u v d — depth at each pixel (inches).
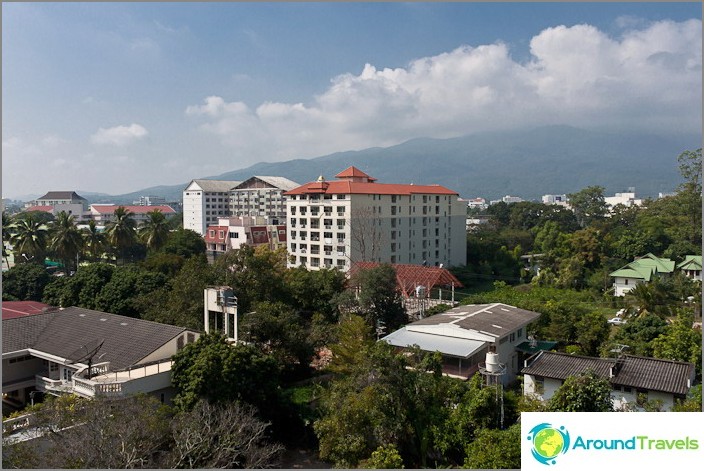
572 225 4343.0
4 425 848.9
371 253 2726.4
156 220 2920.8
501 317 1451.8
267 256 1892.2
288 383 1267.2
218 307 1192.8
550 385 1054.4
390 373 884.6
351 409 850.1
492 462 750.5
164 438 824.3
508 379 1363.2
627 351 1348.4
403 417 861.8
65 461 681.0
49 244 2593.5
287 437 1024.2
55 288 1806.1
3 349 1179.3
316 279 1731.1
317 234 2854.3
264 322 1250.0
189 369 952.3
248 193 5423.2
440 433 855.1
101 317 1306.6
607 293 2476.6
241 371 946.1
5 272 2155.5
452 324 1354.6
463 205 3380.9
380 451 772.6
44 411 812.0
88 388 938.7
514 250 3452.3
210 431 798.5
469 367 1289.4
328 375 1330.0
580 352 1449.3
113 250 3105.3
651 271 2517.2
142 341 1136.2
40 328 1290.6
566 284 2640.3
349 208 2672.2
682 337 1263.5
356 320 1288.1
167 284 1644.9
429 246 3134.8
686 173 3538.4
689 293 2174.0
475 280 3026.6
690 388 984.3
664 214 3592.5
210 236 3700.8
